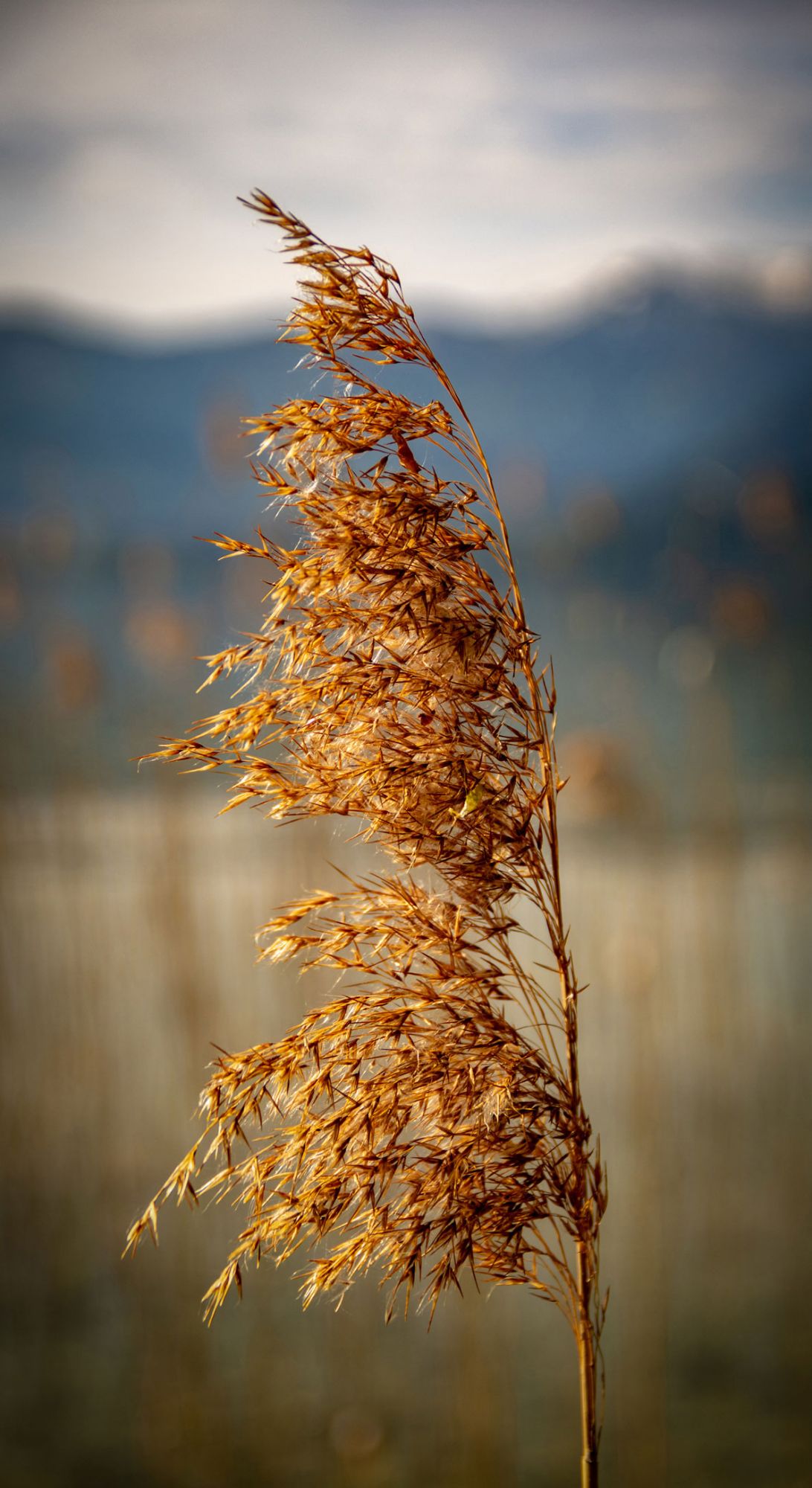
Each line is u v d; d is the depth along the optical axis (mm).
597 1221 1357
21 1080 7086
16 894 9000
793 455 70562
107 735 11188
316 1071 1265
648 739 12305
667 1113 7152
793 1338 5527
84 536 12758
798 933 10562
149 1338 5527
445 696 1303
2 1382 5285
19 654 15609
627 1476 4699
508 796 1336
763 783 18484
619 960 7504
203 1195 6582
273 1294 5918
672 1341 5520
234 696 1301
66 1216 6242
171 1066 7426
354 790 1308
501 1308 5574
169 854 7367
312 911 1364
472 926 1347
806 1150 6816
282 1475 4688
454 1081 1287
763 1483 4574
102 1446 4930
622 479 105250
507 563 1342
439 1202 1287
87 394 120688
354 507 1288
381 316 1312
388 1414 5016
